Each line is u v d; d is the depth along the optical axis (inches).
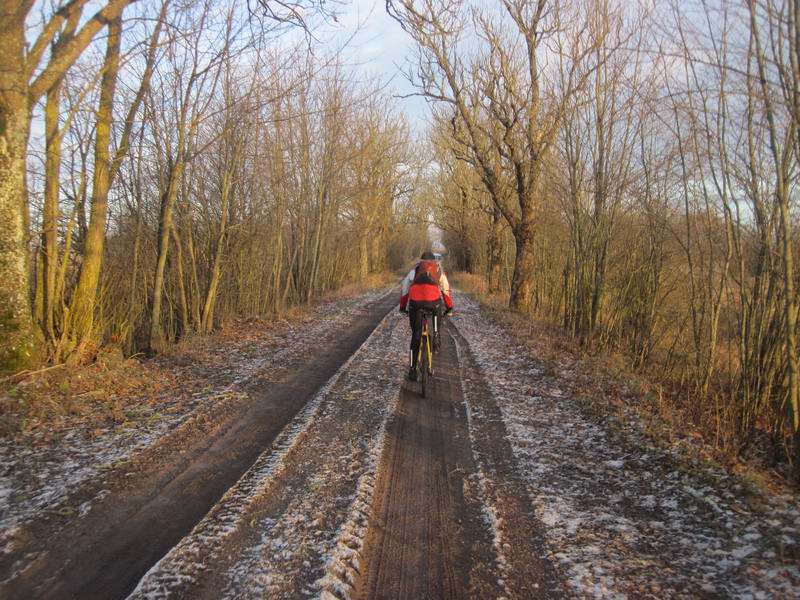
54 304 306.8
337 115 851.4
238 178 550.6
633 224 387.2
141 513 155.2
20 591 119.2
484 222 1144.8
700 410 237.1
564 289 530.6
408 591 124.0
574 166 444.8
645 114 321.1
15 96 260.4
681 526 152.2
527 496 172.4
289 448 205.3
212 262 544.7
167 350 404.2
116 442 208.4
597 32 401.7
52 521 148.5
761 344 205.0
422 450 212.4
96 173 333.1
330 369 352.2
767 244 197.0
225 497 164.6
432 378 334.6
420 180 1552.7
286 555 134.3
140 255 444.1
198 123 418.3
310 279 851.4
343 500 164.6
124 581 123.8
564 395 294.0
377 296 1042.1
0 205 261.9
